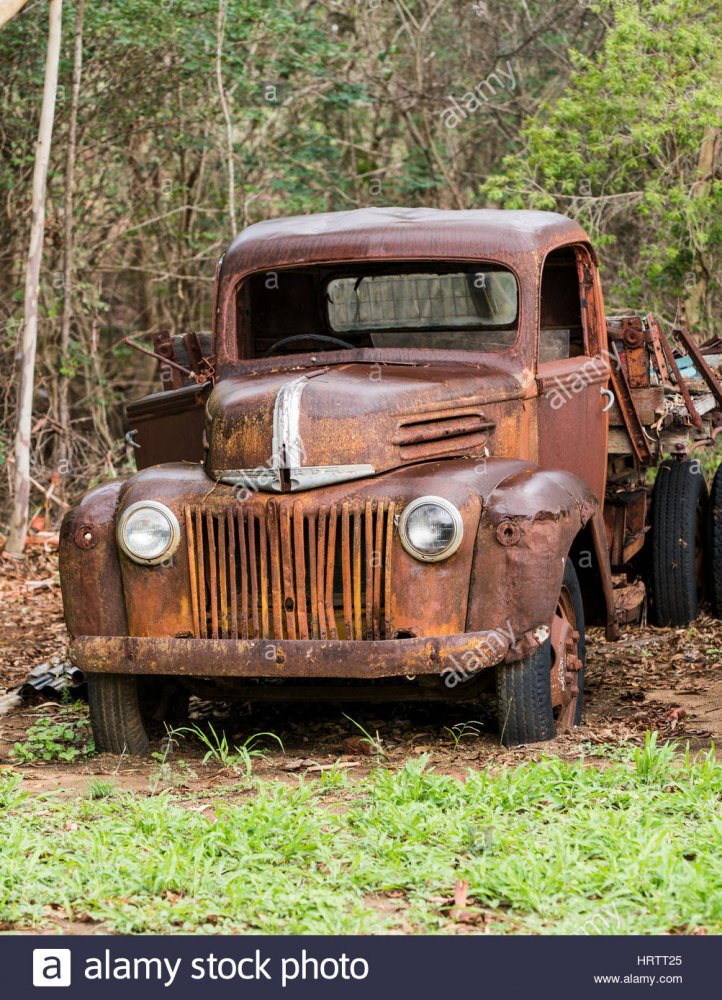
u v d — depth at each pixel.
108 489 7.96
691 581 11.27
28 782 7.47
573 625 8.36
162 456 9.63
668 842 5.75
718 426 11.99
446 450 7.86
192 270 25.27
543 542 7.38
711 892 5.27
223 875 5.66
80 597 7.74
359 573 7.37
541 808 6.44
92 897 5.45
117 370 25.92
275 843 6.01
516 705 7.59
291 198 24.33
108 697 7.95
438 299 8.82
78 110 22.47
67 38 21.97
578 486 8.09
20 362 19.38
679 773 6.89
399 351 8.62
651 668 10.15
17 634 13.08
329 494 7.45
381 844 5.92
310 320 9.17
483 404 8.13
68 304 21.06
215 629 7.53
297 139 25.39
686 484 11.39
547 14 24.95
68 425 21.36
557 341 9.56
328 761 7.77
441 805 6.53
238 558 7.57
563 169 19.56
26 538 17.78
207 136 23.95
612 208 20.09
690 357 11.77
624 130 19.78
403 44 26.31
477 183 26.33
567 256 9.70
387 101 25.48
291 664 7.32
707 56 18.75
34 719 9.38
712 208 19.05
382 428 7.55
